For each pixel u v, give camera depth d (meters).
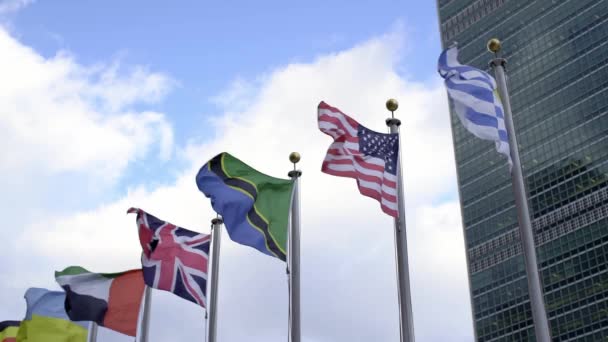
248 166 39.53
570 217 153.12
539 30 178.75
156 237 43.59
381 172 35.41
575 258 148.75
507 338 154.50
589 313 142.12
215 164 39.47
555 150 162.50
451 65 33.47
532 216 160.88
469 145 184.25
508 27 186.88
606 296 140.50
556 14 176.00
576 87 164.12
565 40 171.50
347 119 36.56
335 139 35.94
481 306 163.00
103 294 45.56
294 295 36.44
